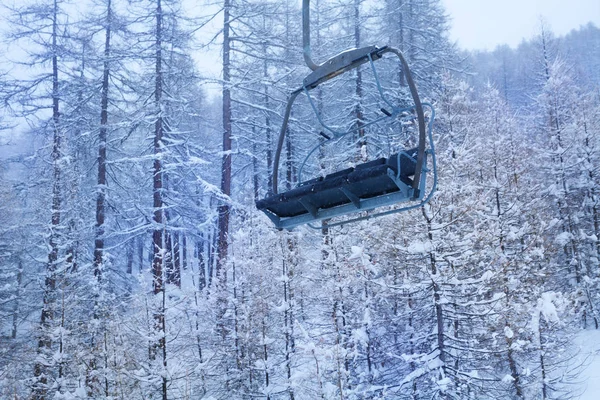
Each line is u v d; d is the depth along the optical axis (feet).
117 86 82.84
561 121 90.53
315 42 99.96
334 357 42.83
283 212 17.10
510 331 44.19
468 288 48.85
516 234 56.95
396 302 57.31
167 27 80.53
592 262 76.18
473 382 45.47
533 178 82.89
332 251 54.24
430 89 89.40
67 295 56.39
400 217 49.26
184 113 85.10
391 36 94.99
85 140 81.92
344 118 88.63
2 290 72.64
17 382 51.16
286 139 95.61
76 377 51.06
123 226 91.20
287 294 58.85
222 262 65.31
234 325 59.26
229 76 81.71
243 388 54.75
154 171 82.23
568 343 55.52
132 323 53.57
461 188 50.65
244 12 79.92
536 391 48.60
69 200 71.56
